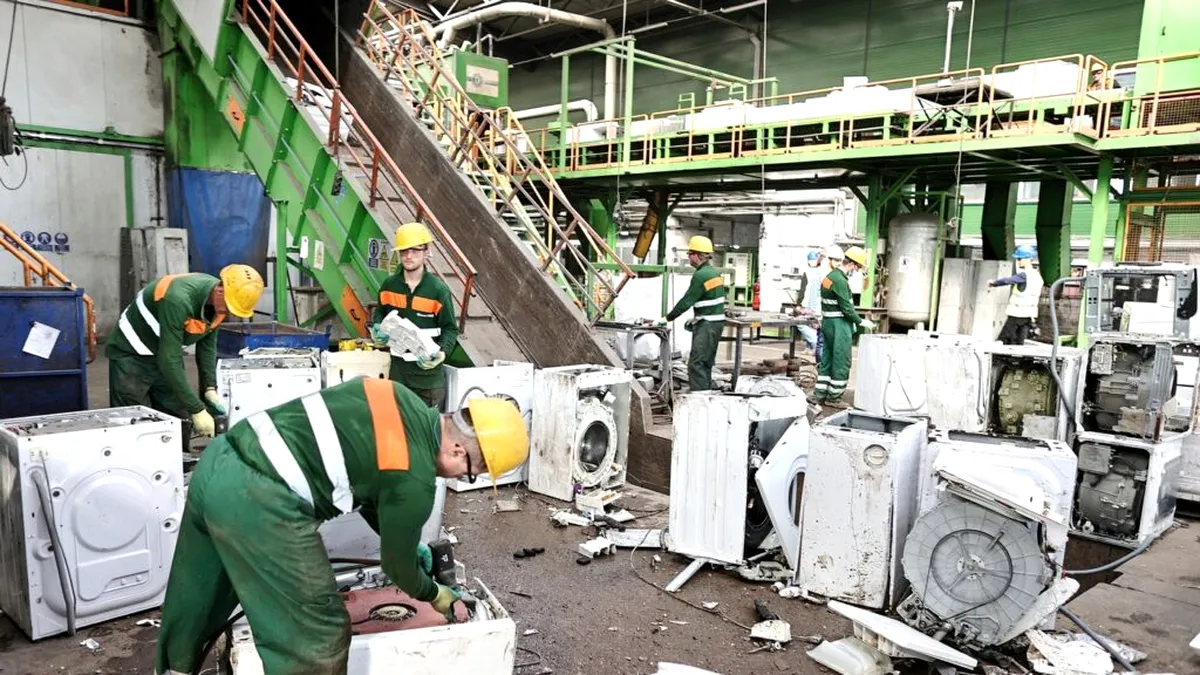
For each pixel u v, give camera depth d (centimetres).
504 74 1223
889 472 368
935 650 312
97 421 359
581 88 2328
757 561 439
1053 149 998
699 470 435
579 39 2298
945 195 1338
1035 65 969
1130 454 474
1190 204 928
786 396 460
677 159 1311
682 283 1109
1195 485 512
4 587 344
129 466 343
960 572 325
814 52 1848
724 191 1538
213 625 248
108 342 459
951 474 319
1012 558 315
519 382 589
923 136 1070
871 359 647
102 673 306
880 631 322
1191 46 923
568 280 955
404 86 921
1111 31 1422
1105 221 1007
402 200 792
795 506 431
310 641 217
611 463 577
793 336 1071
